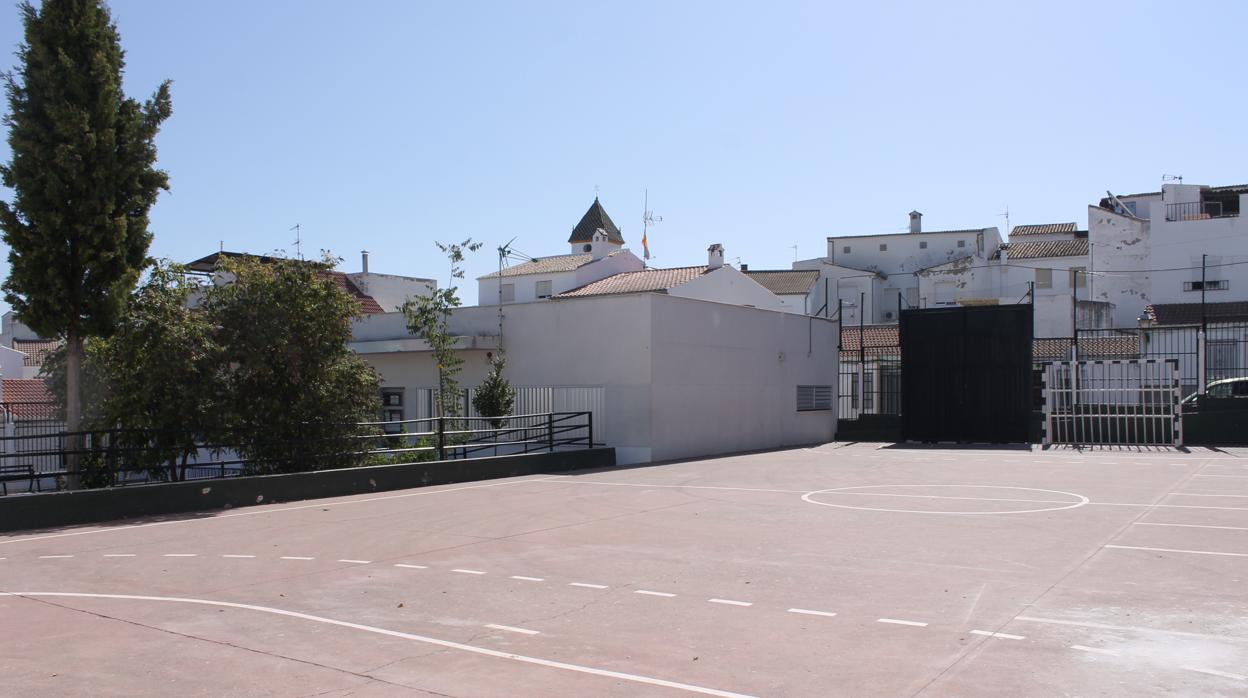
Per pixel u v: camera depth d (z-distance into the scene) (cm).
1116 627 749
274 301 2020
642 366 2539
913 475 2064
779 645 720
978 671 642
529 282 4988
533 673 661
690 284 4188
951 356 3189
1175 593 865
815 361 3500
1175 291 4972
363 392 2209
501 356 2811
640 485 1939
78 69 1608
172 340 1862
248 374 2017
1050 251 6431
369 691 628
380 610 862
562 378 2694
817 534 1245
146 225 1691
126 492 1521
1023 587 900
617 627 785
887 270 7256
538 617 826
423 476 1986
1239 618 772
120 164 1633
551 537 1268
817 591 903
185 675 671
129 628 808
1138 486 1766
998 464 2323
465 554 1151
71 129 1558
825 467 2303
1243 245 4841
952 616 794
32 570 1086
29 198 1570
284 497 1731
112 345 1869
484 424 2595
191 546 1247
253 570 1070
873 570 996
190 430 1778
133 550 1220
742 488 1844
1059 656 673
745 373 3002
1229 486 1741
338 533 1347
